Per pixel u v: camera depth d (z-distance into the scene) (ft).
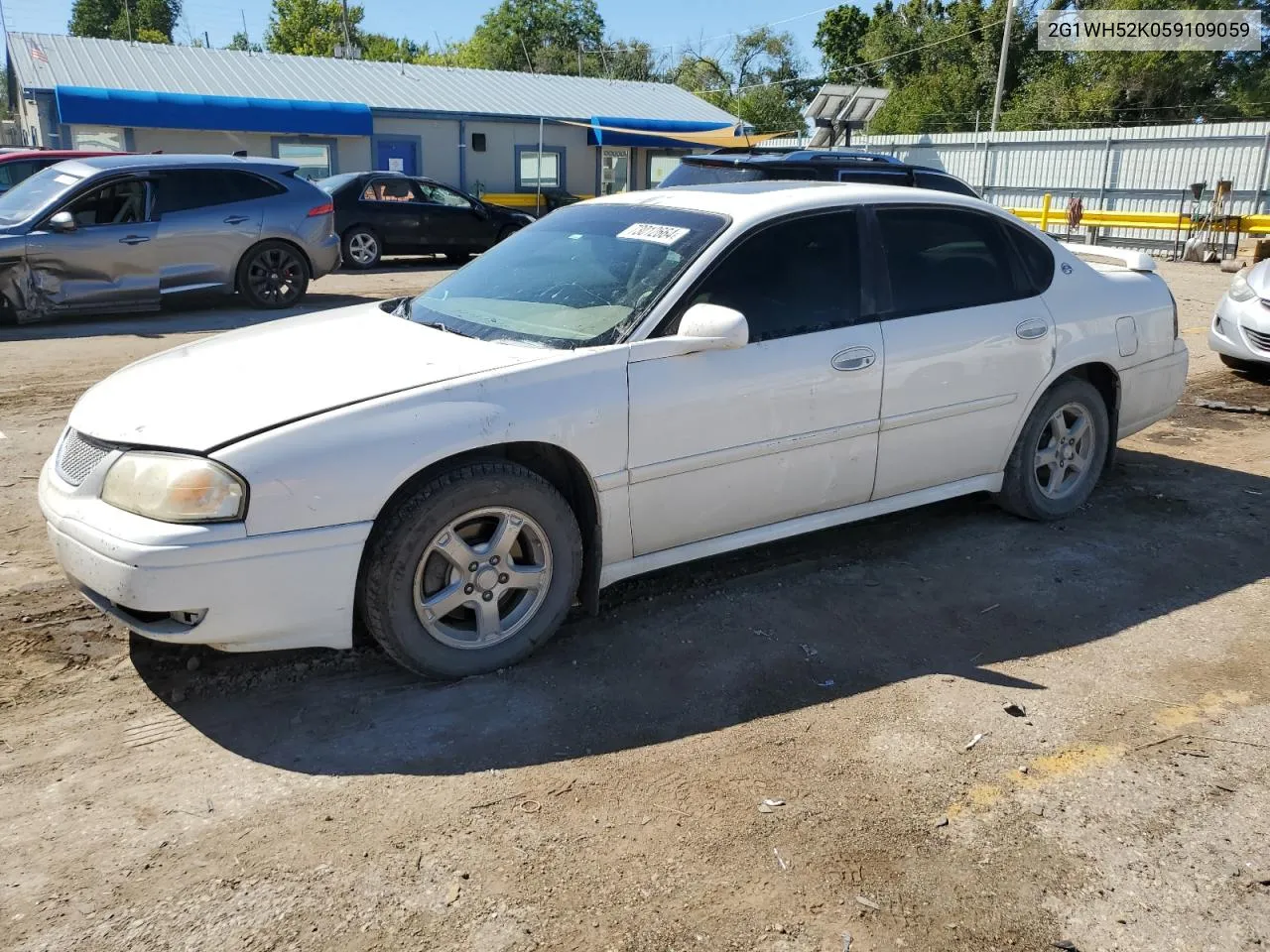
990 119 131.44
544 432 11.22
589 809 9.28
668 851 8.73
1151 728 10.75
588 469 11.64
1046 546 15.74
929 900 8.21
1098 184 73.05
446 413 10.78
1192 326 35.60
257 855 8.61
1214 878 8.52
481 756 10.10
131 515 10.08
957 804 9.43
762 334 12.94
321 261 39.22
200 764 9.92
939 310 14.56
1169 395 18.01
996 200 80.23
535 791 9.53
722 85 179.11
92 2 229.66
